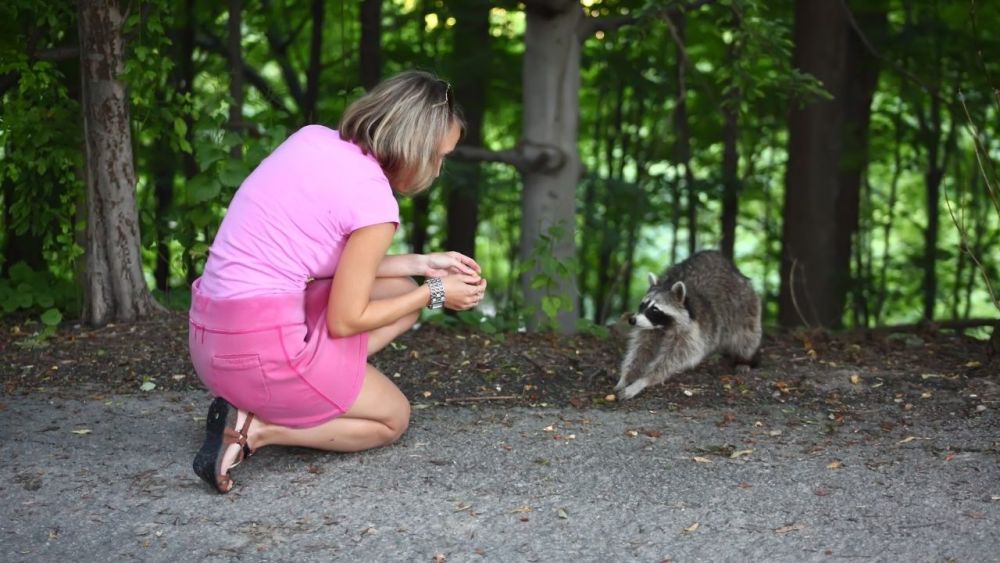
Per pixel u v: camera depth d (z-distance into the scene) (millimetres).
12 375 4582
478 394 4383
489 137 15086
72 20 5883
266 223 2967
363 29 9953
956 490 3168
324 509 3049
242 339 2971
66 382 4488
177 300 6020
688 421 3996
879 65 10406
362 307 3018
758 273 16734
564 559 2715
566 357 5035
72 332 5281
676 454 3557
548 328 5984
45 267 7496
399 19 11062
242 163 5520
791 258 9531
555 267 5820
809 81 6863
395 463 3428
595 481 3281
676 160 11945
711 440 3727
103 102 5258
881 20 10477
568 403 4301
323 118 7480
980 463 3414
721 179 11062
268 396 3076
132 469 3393
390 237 3002
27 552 2758
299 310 3023
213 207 5707
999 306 4820
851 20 8750
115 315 5438
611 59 10828
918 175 15523
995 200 4953
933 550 2738
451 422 3930
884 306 14164
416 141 3025
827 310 9531
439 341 5238
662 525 2928
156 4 5367
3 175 5715
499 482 3268
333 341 3121
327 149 3008
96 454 3539
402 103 3002
